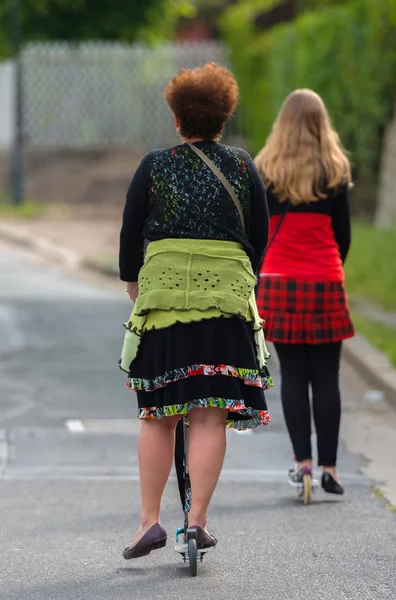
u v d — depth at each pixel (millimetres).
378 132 45875
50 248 46281
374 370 22719
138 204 11562
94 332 28344
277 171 14836
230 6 89250
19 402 21000
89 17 72562
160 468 11625
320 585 11469
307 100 14945
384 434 19000
